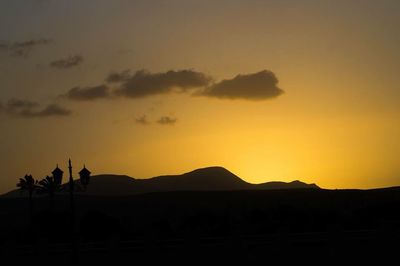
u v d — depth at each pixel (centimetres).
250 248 3098
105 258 3033
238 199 15275
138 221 10419
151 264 3059
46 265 3008
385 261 3197
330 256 3141
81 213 14112
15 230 7131
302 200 14500
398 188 14962
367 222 5497
